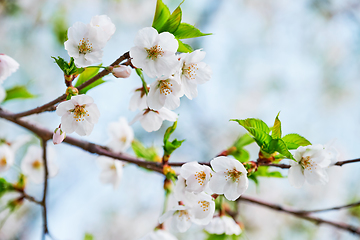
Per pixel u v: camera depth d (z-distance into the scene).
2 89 1.11
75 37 0.96
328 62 2.23
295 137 0.98
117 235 1.91
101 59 0.96
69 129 0.98
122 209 1.97
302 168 0.98
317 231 1.76
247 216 1.79
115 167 1.13
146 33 0.96
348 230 1.11
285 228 1.81
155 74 0.97
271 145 0.97
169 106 0.98
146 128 1.02
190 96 0.99
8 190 1.09
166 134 1.01
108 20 0.98
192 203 0.99
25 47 1.77
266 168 1.03
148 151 1.10
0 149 1.13
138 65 0.96
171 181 1.03
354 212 1.67
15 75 1.72
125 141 1.11
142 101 1.03
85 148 1.05
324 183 0.98
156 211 2.00
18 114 1.04
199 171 0.98
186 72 0.99
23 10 1.73
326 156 0.98
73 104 0.98
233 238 1.06
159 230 1.04
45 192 1.08
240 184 0.97
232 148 1.04
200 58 0.99
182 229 1.00
